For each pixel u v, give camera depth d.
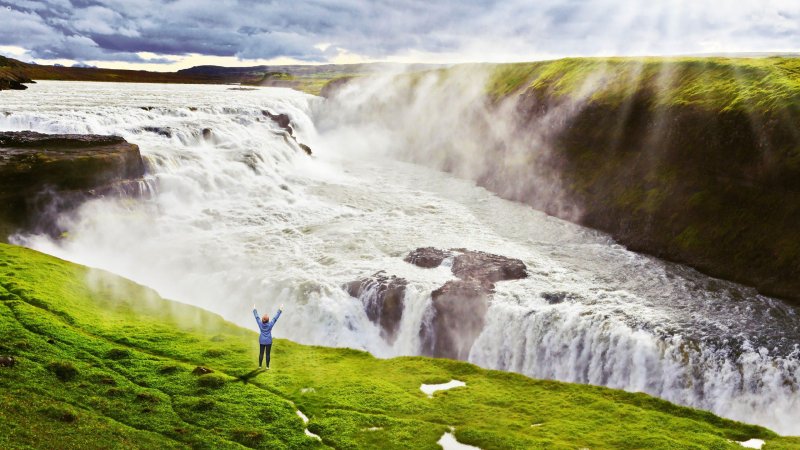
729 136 64.38
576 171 78.50
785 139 59.00
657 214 64.88
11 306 36.09
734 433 28.58
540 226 71.25
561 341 46.38
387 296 50.81
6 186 56.56
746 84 68.81
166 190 69.44
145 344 34.75
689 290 52.66
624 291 52.38
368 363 35.84
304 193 81.31
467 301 49.69
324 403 29.56
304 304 50.59
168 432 25.39
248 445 25.39
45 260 47.28
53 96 120.69
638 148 73.56
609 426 28.58
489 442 26.53
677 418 29.73
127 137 80.75
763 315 47.97
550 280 54.41
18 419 23.88
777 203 56.84
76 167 60.69
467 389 32.41
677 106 71.81
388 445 26.17
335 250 61.00
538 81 99.06
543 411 30.09
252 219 69.06
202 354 34.25
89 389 27.80
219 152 83.88
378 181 93.00
